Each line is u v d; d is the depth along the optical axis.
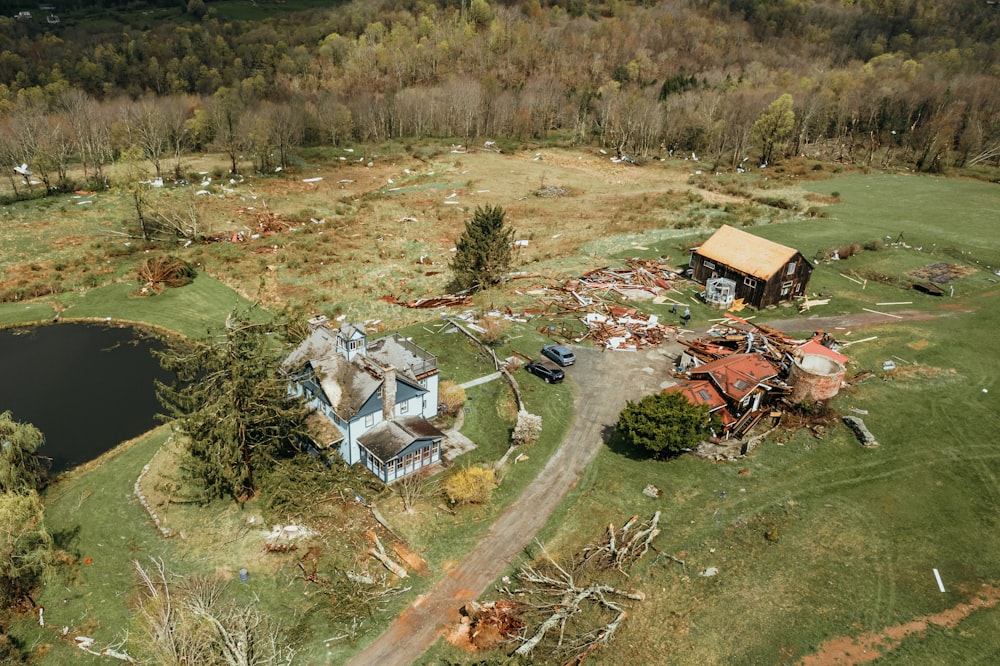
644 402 41.56
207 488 39.88
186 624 27.88
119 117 127.69
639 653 29.72
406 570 34.44
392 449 39.59
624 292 67.31
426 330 60.28
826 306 64.00
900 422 44.72
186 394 38.94
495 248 66.00
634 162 129.50
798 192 105.69
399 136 148.12
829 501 38.06
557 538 36.38
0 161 108.56
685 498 38.72
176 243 82.19
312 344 44.88
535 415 46.59
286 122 128.88
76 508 39.47
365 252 80.88
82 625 32.12
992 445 42.22
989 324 58.75
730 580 33.22
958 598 31.94
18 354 57.94
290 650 29.94
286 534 36.69
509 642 30.39
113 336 61.62
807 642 29.92
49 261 75.50
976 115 130.00
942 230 84.88
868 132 142.00
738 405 44.50
